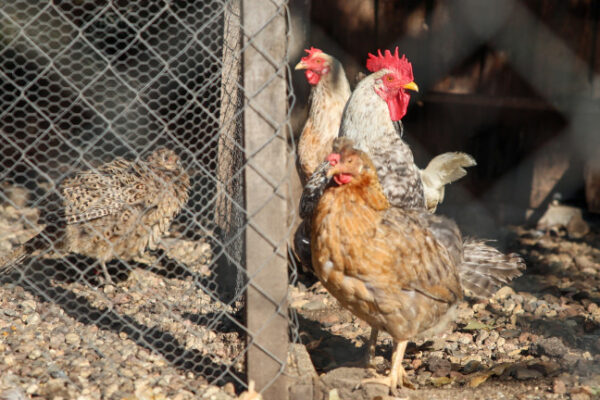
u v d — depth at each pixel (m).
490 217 6.95
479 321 4.33
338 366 3.65
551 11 6.45
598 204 6.54
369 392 2.99
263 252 2.85
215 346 3.66
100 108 6.28
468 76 6.83
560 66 6.52
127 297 4.39
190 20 5.78
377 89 3.97
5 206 5.97
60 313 4.07
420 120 7.09
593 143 6.52
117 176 4.54
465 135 7.05
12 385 3.07
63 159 6.38
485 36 6.69
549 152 6.78
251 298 2.88
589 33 6.37
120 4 5.77
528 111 6.78
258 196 2.81
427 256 3.12
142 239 4.61
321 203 3.02
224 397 3.02
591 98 6.46
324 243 2.98
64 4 5.75
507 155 6.96
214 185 5.21
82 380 3.20
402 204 3.87
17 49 5.74
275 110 2.76
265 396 2.96
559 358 3.64
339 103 4.70
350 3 6.69
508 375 3.46
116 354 3.53
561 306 4.57
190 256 5.20
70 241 4.45
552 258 5.71
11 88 6.18
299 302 4.61
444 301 3.23
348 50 6.80
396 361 3.22
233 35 3.73
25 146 6.16
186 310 4.17
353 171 2.95
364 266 2.95
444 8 6.70
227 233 4.29
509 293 4.85
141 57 6.16
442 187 5.21
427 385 3.40
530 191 6.89
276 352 2.92
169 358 3.49
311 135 4.74
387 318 3.10
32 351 3.48
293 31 5.62
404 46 6.80
